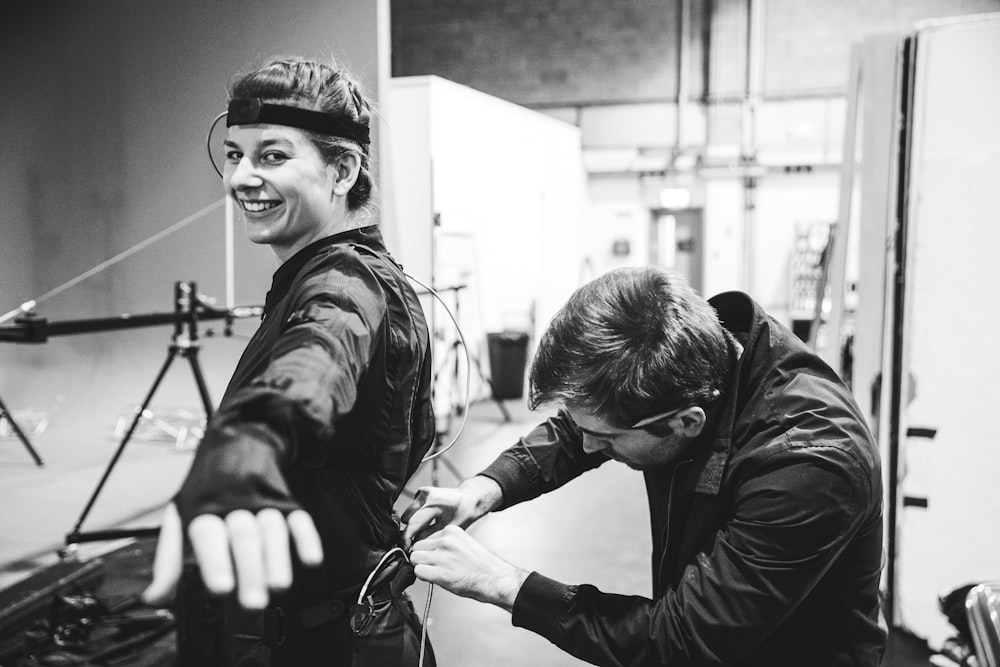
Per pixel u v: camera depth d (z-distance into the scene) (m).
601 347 0.97
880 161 2.86
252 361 0.95
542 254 7.87
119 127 4.11
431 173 5.74
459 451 5.56
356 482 1.01
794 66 8.95
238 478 0.47
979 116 2.58
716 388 1.00
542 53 9.44
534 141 7.56
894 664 2.60
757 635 0.96
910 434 2.75
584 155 9.38
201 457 0.48
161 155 4.09
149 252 4.58
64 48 4.06
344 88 1.01
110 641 2.57
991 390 2.61
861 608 1.09
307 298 0.85
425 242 5.78
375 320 0.85
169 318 3.56
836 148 8.76
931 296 2.69
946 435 2.69
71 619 2.64
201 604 1.79
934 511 2.72
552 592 1.01
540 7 9.39
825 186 8.96
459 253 6.29
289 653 1.03
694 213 9.48
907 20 8.65
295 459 0.55
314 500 0.98
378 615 1.07
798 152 8.85
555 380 1.00
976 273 2.61
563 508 4.40
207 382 5.30
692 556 1.08
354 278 0.89
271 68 1.00
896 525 2.80
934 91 2.64
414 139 5.75
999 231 2.57
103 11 3.98
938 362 2.69
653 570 1.20
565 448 1.36
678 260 9.56
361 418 0.96
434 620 3.01
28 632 2.56
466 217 6.35
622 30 9.27
